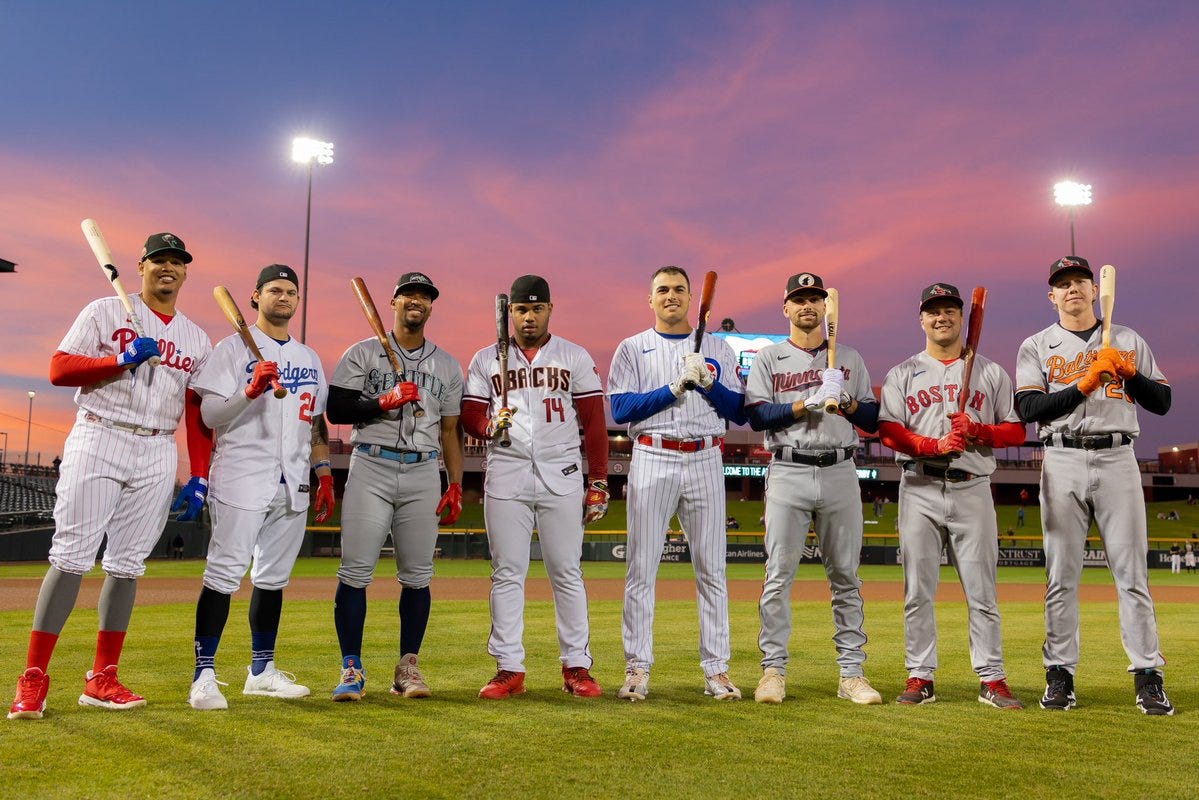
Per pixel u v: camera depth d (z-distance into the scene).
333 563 27.41
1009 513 51.75
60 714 3.82
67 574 3.85
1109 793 2.79
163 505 4.19
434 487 4.69
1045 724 3.85
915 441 4.52
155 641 6.56
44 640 3.78
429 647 6.50
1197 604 12.46
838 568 4.62
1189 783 2.91
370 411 4.47
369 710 4.00
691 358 4.48
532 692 4.60
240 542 4.22
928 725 3.80
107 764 2.98
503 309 4.78
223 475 4.29
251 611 4.50
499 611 4.59
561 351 4.91
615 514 47.34
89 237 4.12
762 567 29.80
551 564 4.68
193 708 3.97
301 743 3.31
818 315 4.86
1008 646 6.93
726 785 2.83
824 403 4.30
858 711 4.12
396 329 4.76
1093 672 5.47
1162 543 39.47
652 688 4.77
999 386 4.71
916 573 4.55
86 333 4.05
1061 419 4.54
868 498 52.66
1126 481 4.41
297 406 4.55
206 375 4.23
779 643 4.53
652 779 2.88
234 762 3.03
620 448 51.97
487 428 4.70
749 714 4.01
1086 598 13.69
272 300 4.54
